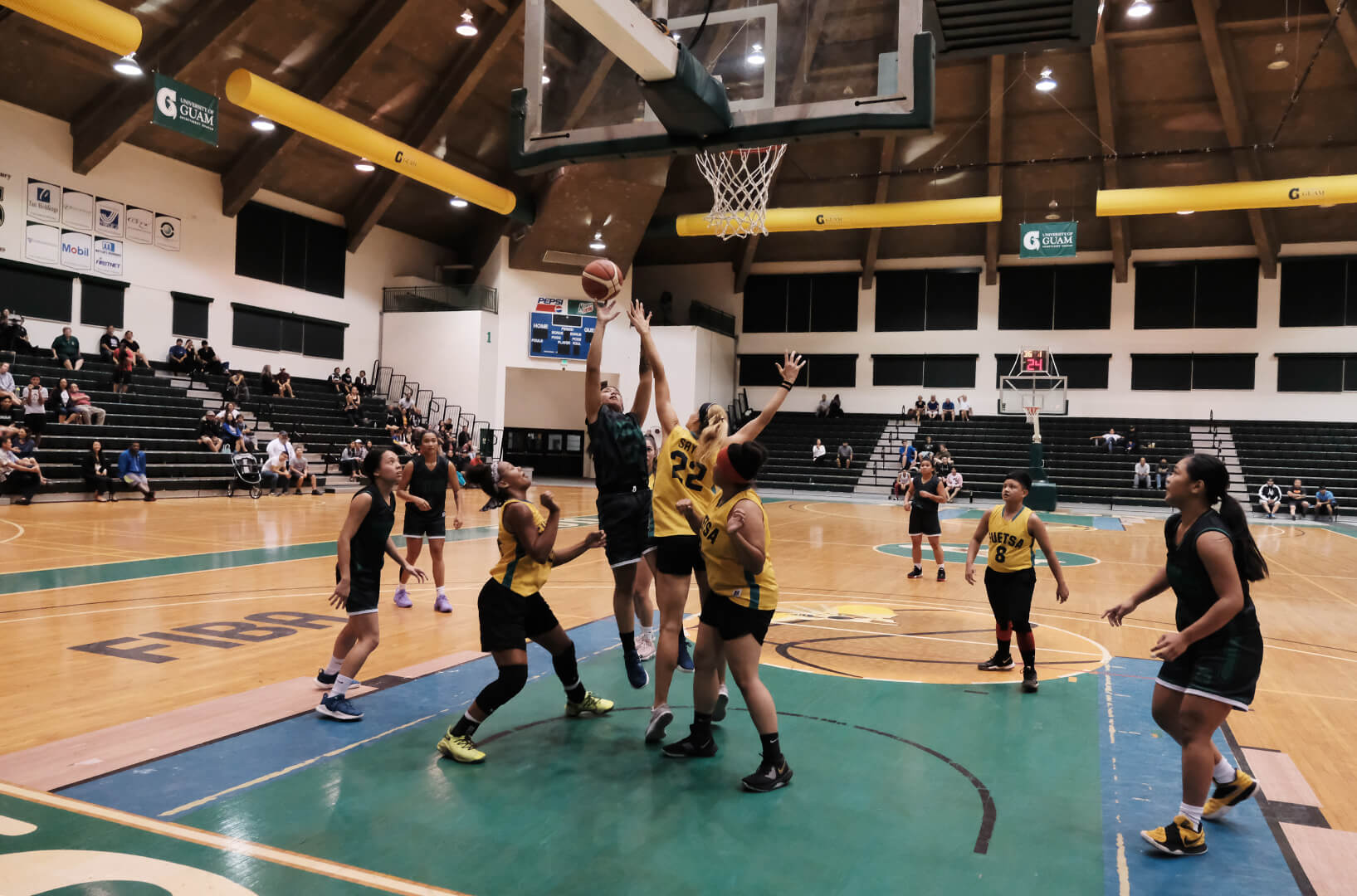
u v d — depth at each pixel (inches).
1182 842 128.6
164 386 810.8
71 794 139.9
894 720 191.9
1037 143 981.8
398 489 296.5
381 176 991.0
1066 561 499.8
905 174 1046.4
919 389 1225.4
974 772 161.8
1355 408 1059.9
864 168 1048.8
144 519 549.0
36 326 765.3
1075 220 1104.8
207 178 899.4
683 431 180.1
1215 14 775.7
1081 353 1159.6
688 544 172.7
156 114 580.4
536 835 129.8
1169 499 134.8
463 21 701.9
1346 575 466.9
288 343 986.7
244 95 601.6
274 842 125.0
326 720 181.6
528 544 161.8
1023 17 271.3
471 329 1054.4
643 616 235.3
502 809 139.2
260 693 198.4
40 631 253.0
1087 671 239.6
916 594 368.5
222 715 181.8
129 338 802.2
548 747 169.6
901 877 119.9
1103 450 1083.9
